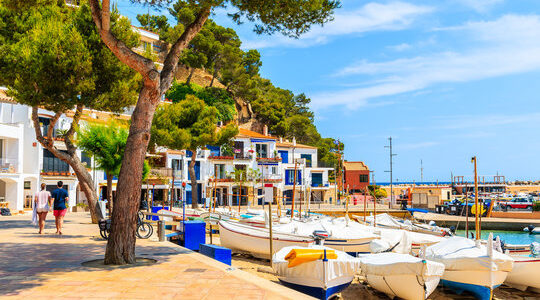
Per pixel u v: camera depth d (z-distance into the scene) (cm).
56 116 2173
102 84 2203
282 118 9275
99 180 4750
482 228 5125
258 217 2834
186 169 5919
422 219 5269
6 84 2091
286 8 1320
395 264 1427
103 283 900
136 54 1111
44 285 874
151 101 1141
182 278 965
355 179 9106
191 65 7900
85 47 2053
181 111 4500
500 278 1597
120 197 1143
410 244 2133
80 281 916
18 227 2147
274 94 10412
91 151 2709
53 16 2289
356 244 2098
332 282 1350
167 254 1341
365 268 1512
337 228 2181
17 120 4088
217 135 4594
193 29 1223
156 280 939
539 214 5419
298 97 11000
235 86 8519
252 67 9675
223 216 2989
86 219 2792
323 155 9506
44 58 1914
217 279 959
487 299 1547
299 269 1374
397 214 5544
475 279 1559
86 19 2166
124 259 1138
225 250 1426
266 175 6588
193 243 1794
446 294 1669
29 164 4088
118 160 2741
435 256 1692
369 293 1591
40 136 2206
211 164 6203
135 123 1141
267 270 1730
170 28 7938
